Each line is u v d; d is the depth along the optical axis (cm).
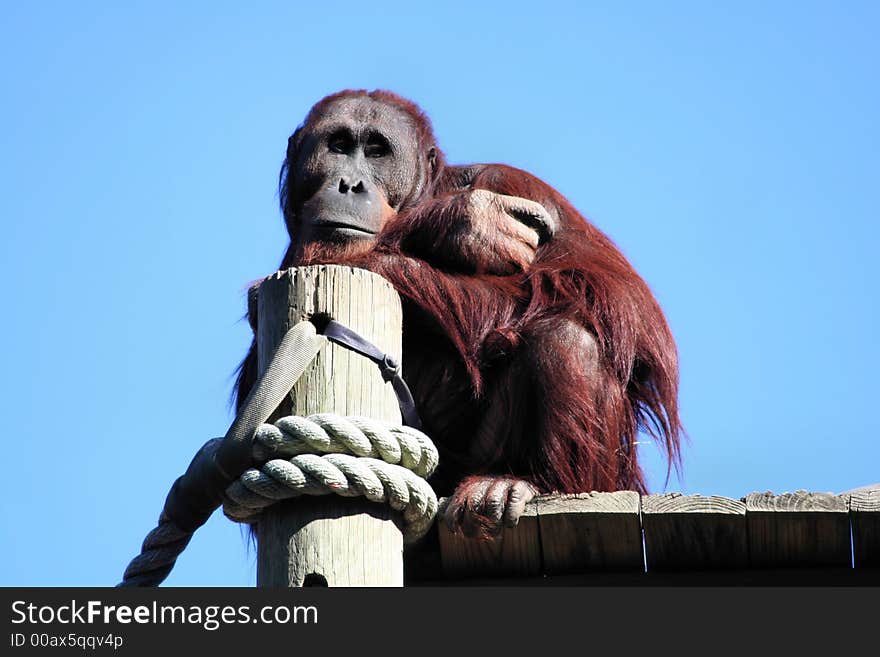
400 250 2216
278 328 1788
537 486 2077
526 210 2234
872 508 1756
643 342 2244
